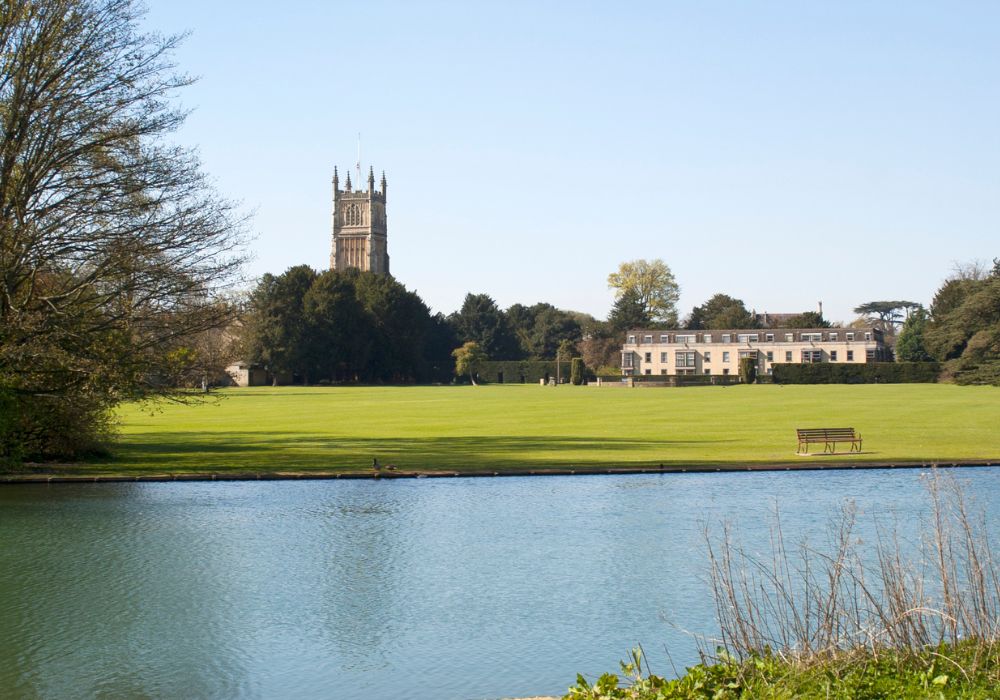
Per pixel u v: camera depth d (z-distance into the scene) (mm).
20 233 25047
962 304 103875
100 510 22047
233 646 12344
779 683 8594
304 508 22281
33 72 25750
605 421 50812
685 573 15820
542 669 11469
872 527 19062
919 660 9094
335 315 124125
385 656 11961
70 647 12328
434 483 26312
